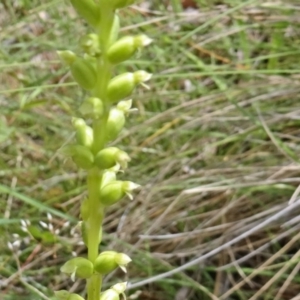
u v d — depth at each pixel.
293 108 0.27
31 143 0.29
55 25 0.32
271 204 0.25
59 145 0.28
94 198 0.09
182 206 0.26
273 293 0.23
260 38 0.32
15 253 0.23
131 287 0.22
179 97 0.30
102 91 0.09
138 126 0.28
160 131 0.28
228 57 0.32
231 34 0.31
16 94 0.31
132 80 0.09
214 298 0.22
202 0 0.33
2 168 0.28
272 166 0.25
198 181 0.26
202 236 0.25
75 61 0.09
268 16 0.30
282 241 0.24
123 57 0.09
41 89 0.28
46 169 0.28
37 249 0.24
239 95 0.28
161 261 0.23
